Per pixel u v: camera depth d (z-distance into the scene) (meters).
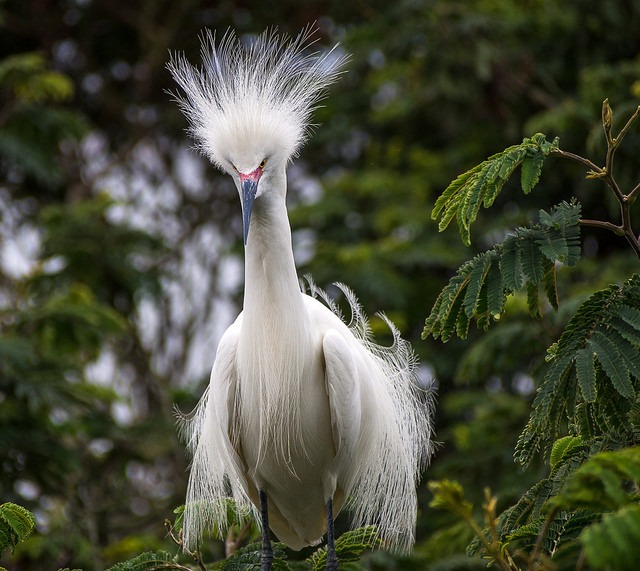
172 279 14.16
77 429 10.85
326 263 13.60
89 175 18.05
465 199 4.80
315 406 5.99
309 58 6.74
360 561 7.34
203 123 6.45
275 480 6.21
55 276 13.16
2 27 17.08
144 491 14.09
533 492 4.72
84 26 17.55
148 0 17.16
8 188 15.62
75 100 18.00
